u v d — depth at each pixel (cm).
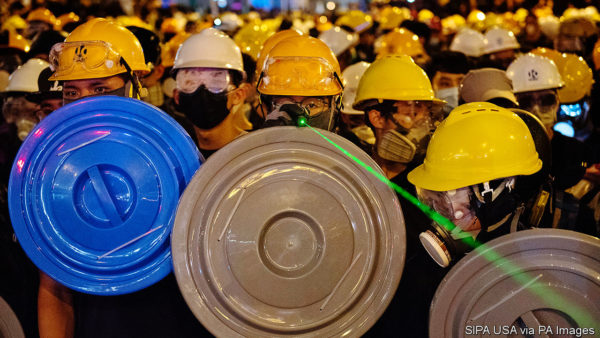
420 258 232
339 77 256
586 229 266
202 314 190
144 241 204
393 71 289
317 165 193
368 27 895
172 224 204
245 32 705
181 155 206
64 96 246
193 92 301
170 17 1126
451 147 201
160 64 427
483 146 198
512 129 202
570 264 180
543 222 236
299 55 249
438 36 1030
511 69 403
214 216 190
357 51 865
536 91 392
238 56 315
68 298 245
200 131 309
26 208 203
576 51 675
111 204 203
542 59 401
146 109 205
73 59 239
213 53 304
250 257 190
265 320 190
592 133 476
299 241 192
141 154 204
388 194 196
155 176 205
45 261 204
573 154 294
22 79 378
